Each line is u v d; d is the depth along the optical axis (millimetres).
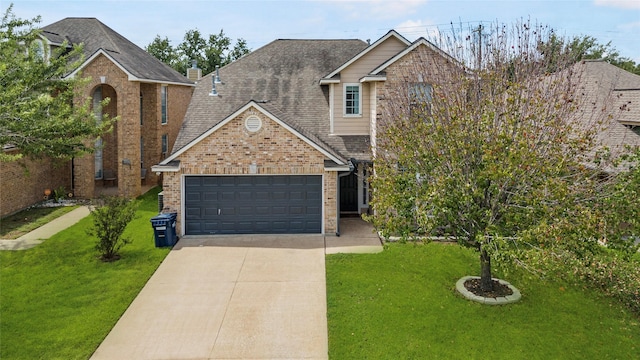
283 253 15312
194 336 10219
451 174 10914
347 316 10898
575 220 9781
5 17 15398
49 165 23703
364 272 13523
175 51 57031
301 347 9766
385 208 11688
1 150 15562
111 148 27328
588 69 21250
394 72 17828
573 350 9586
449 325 10484
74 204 22531
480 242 10477
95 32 26609
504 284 12523
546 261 9773
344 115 19688
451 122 11336
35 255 15055
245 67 23922
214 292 12414
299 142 16969
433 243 16156
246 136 16891
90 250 15562
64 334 10148
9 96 13789
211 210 17250
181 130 19750
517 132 11000
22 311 11148
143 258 14812
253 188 17250
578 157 11297
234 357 9430
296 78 23031
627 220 10102
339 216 19250
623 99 19188
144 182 27516
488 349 9578
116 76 23359
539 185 10219
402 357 9273
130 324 10703
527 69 14516
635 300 11664
